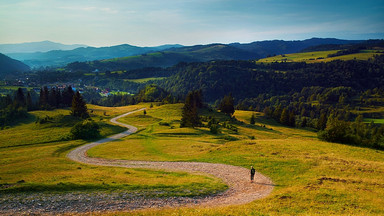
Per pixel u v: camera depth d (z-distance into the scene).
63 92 171.00
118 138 80.94
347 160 38.75
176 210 22.42
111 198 25.56
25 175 34.91
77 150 61.31
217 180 32.66
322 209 20.80
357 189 25.81
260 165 38.62
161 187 28.95
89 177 33.00
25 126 105.19
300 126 169.50
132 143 69.75
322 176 31.48
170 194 26.89
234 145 54.34
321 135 60.03
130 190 27.81
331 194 24.39
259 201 24.33
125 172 37.12
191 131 87.19
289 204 22.52
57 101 163.38
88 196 25.92
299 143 54.16
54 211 22.64
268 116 177.25
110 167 41.94
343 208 20.80
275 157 42.44
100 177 33.12
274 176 33.44
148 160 47.59
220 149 52.47
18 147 66.00
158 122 115.50
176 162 44.84
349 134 56.84
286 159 40.59
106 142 73.50
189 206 24.05
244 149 50.12
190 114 100.75
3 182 29.45
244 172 36.28
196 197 26.42
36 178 32.31
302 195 24.72
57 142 72.50
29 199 24.75
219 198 26.27
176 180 32.16
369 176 30.81
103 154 55.44
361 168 34.03
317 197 23.86
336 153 44.12
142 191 27.59
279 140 60.09
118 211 22.70
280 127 149.12
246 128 122.75
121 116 143.50
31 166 41.84
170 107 163.00
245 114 176.12
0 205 23.39
